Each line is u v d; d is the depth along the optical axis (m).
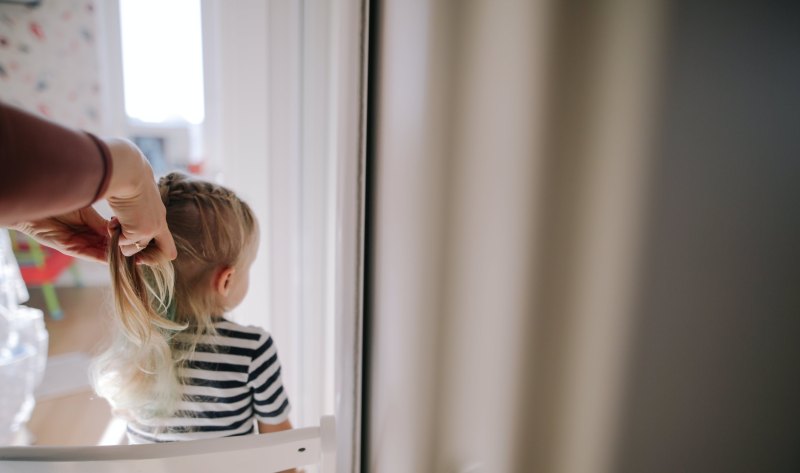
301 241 1.46
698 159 0.33
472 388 0.51
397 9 0.59
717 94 0.32
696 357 0.34
